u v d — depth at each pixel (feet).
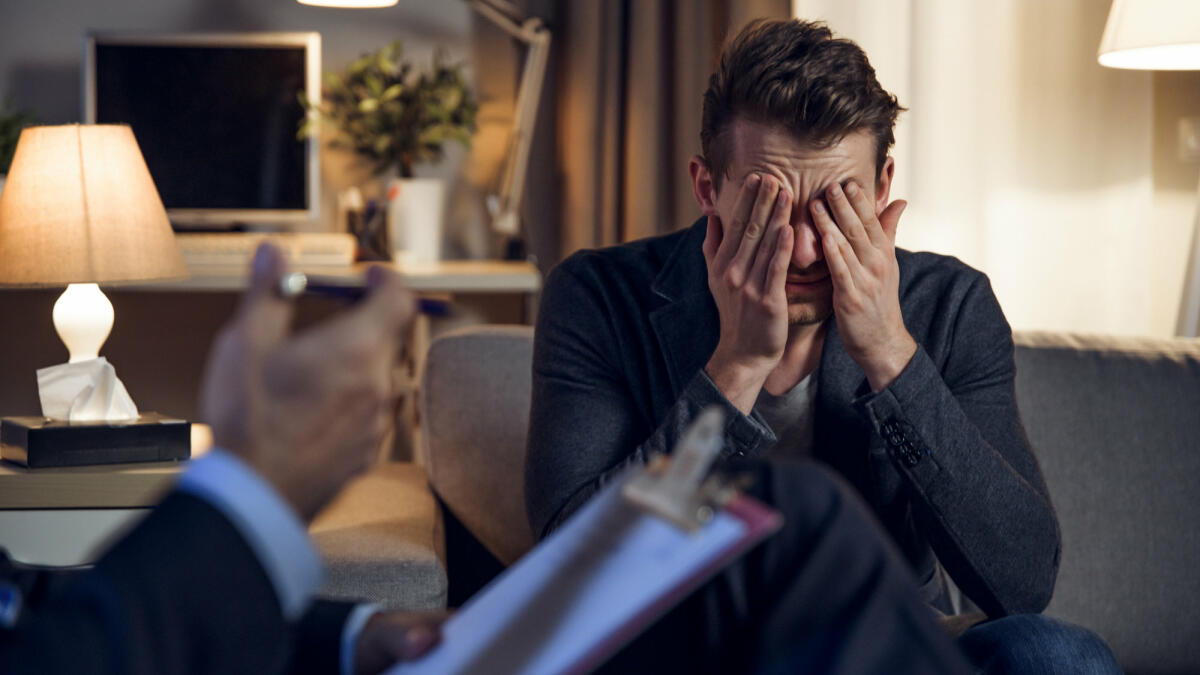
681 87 8.74
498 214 9.04
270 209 9.03
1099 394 4.98
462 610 1.99
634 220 8.82
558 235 9.23
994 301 4.34
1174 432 4.90
